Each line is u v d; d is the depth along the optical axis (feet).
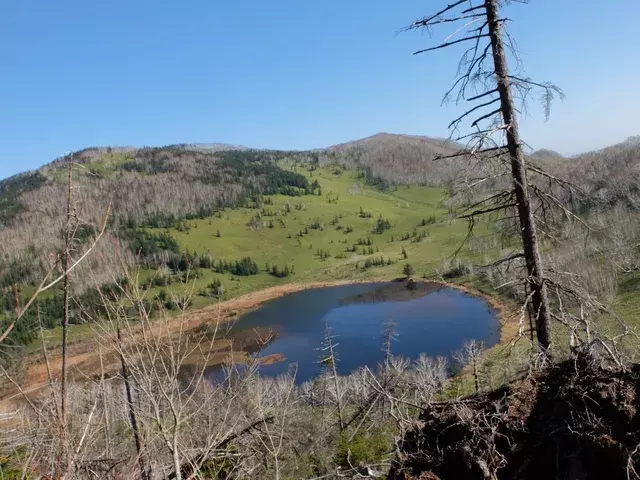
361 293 261.03
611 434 10.36
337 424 52.70
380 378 55.57
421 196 587.68
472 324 151.64
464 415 12.26
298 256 404.57
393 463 12.60
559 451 11.04
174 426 9.66
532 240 18.74
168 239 378.12
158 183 564.71
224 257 391.24
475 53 19.26
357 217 515.09
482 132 18.34
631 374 11.39
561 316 17.94
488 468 11.15
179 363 9.79
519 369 16.07
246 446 14.05
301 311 230.27
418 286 253.65
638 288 80.02
